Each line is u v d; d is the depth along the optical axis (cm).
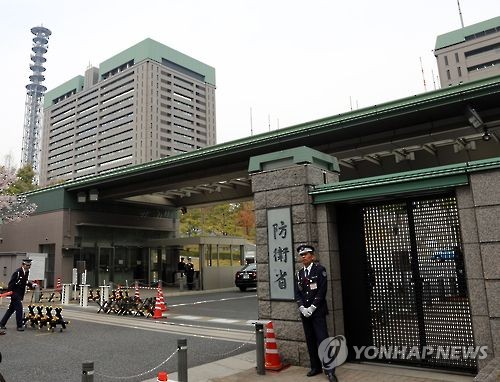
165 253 3039
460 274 630
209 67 12962
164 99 11388
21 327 1089
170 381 439
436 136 1474
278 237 746
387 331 691
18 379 641
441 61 8181
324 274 655
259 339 668
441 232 651
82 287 1728
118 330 1097
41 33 14512
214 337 985
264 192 777
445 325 639
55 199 2730
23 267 1112
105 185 2591
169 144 11312
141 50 11356
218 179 2217
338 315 711
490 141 1565
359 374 640
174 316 1381
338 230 754
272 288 739
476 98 1244
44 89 14662
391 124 1467
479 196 576
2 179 3105
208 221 4538
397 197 681
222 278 2736
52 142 13138
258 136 1720
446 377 604
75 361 755
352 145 1611
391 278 694
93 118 12038
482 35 7919
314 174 753
